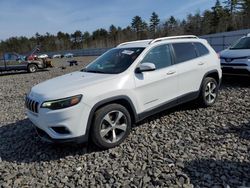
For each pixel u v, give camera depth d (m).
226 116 5.65
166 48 5.46
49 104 4.12
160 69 5.20
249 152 4.05
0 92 11.55
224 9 77.62
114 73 4.79
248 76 8.17
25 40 105.88
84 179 3.67
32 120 4.52
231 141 4.45
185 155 4.08
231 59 8.43
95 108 4.28
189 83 5.74
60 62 34.09
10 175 3.90
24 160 4.36
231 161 3.82
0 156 4.57
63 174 3.84
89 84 4.36
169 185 3.37
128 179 3.57
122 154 4.28
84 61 32.91
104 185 3.50
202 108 6.28
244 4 72.12
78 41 112.75
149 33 91.56
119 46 5.87
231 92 7.71
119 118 4.54
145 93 4.92
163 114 6.00
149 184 3.44
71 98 4.09
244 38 9.55
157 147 4.43
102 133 4.36
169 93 5.34
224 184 3.30
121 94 4.54
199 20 81.56
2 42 101.88
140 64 4.89
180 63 5.59
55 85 4.57
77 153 4.41
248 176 3.44
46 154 4.49
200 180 3.43
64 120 4.09
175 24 87.75
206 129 5.04
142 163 3.95
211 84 6.34
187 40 5.98
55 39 111.75
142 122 5.57
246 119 5.39
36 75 18.45
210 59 6.26
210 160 3.88
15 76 18.95
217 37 31.67
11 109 7.97
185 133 4.91
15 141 5.19
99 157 4.24
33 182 3.70
